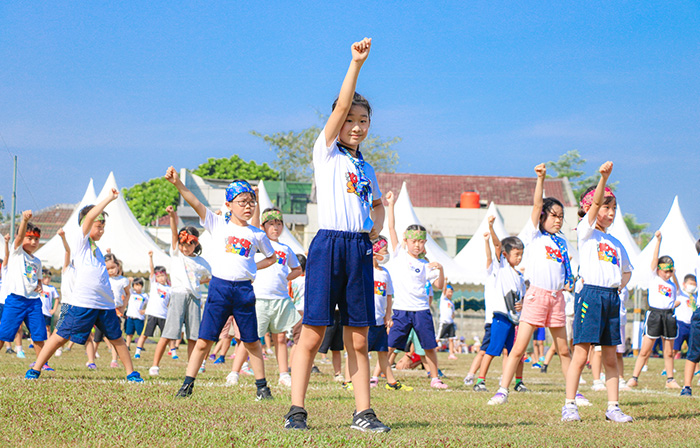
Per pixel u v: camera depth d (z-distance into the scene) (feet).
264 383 19.66
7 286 27.78
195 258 30.81
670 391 30.35
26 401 14.73
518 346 21.40
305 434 11.86
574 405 17.99
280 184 132.67
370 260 13.51
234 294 19.56
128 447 11.07
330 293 13.10
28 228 27.94
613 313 18.33
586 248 18.80
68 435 11.91
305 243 102.73
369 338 25.99
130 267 64.64
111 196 24.40
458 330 89.35
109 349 50.65
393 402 19.86
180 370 33.19
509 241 27.48
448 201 128.98
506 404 20.88
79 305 23.50
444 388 27.43
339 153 13.52
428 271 28.50
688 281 43.57
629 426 16.37
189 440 11.49
